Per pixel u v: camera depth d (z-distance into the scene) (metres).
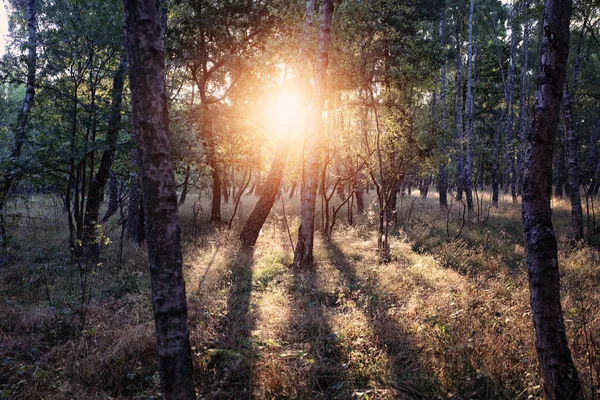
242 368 4.54
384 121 12.60
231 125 14.26
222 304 6.75
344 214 19.11
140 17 2.79
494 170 23.81
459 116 22.08
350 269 9.24
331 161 14.28
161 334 2.98
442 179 21.98
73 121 8.59
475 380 4.26
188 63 14.95
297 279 8.43
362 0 11.79
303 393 4.11
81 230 9.11
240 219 17.23
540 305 3.53
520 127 23.14
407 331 5.48
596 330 5.11
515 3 22.92
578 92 16.59
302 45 11.21
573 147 12.89
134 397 4.01
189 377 3.05
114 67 9.28
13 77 8.84
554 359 3.48
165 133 2.90
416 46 14.48
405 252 10.92
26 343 5.13
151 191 2.90
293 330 5.74
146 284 7.80
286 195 34.06
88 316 5.90
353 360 4.74
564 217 17.11
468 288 7.15
